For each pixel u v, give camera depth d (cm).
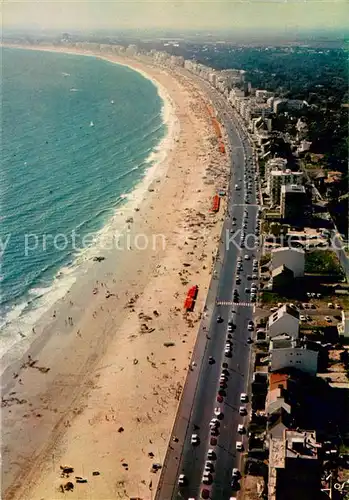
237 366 19075
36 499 14912
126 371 19688
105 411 17938
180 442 15988
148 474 15450
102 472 15650
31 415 17950
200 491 14488
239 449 15675
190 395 17788
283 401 16212
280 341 18388
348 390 17725
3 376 19762
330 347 19850
